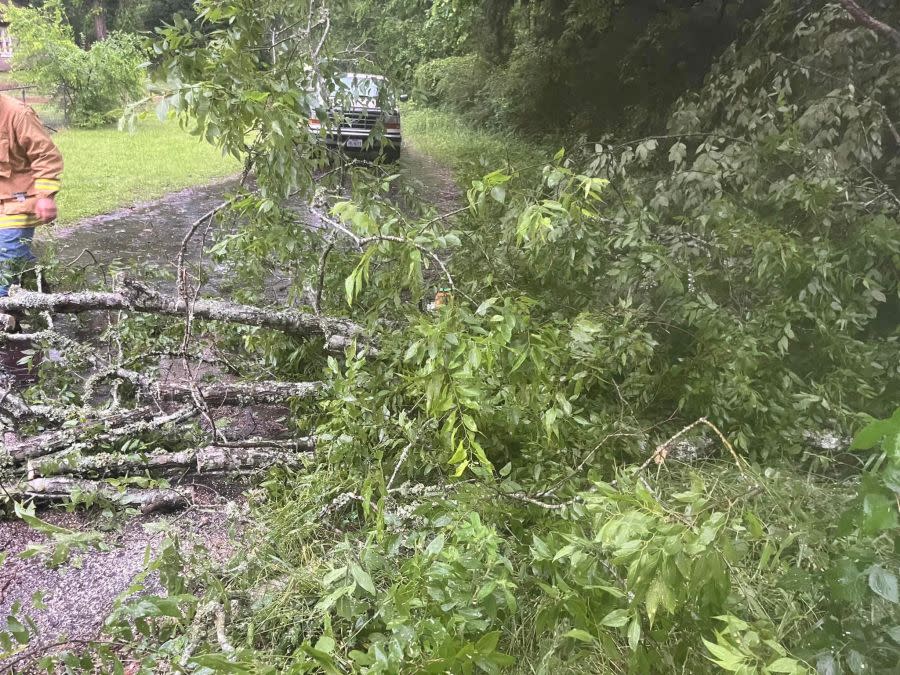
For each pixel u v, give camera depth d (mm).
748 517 1255
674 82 8352
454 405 1683
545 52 12156
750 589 1467
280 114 2857
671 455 2396
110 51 14875
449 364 1657
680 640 1431
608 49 9938
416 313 2508
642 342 2592
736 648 1114
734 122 4223
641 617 1443
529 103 13219
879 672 1142
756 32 4578
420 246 2115
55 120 15641
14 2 20219
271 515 2281
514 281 3143
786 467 2443
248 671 1188
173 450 2742
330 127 3768
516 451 2441
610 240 3080
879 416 2689
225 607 1673
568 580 1557
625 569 1480
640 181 3811
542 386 1929
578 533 1710
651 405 2811
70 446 2535
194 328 3580
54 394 3166
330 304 3480
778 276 2949
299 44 3604
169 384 2893
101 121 14820
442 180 10094
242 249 3543
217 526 2355
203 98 2602
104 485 2414
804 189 3098
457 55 18141
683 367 2660
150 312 3029
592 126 10867
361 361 2238
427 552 1475
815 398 2484
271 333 3207
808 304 2875
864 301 2896
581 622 1408
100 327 4148
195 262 5488
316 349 3320
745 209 3293
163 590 2055
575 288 3156
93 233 6281
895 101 3770
